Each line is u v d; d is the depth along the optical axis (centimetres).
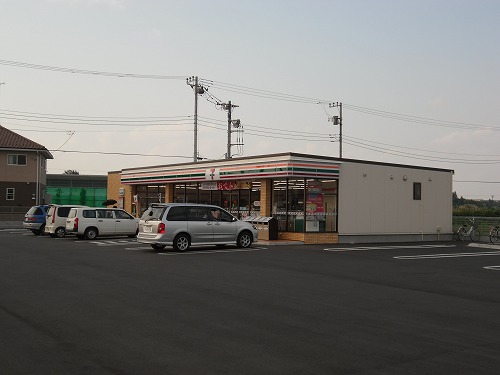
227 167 2939
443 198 3234
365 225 2828
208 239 2144
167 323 843
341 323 864
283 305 1009
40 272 1422
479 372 613
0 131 5434
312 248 2355
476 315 954
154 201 3762
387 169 2934
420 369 621
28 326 813
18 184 5188
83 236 2709
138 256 1875
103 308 955
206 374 594
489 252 2362
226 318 886
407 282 1365
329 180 2709
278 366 626
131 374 591
